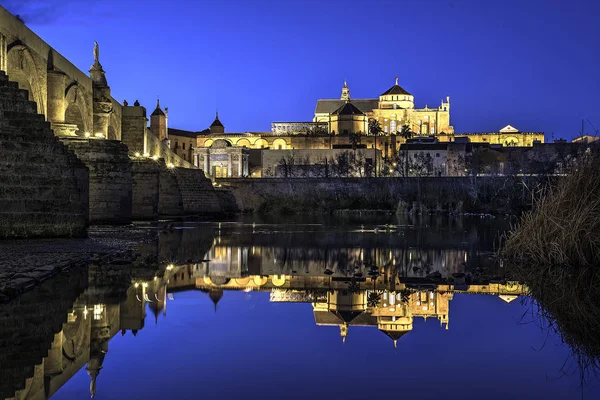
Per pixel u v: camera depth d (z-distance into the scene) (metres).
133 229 36.69
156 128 127.12
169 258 22.20
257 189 107.25
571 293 14.80
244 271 18.94
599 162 18.78
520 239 20.89
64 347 9.22
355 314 12.05
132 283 15.70
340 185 104.50
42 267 17.14
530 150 139.12
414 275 18.41
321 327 10.72
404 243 30.70
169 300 13.40
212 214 72.19
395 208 92.25
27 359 8.57
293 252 25.41
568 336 10.16
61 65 41.62
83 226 26.50
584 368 8.25
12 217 24.95
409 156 140.00
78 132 44.97
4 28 31.17
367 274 18.45
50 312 11.80
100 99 51.06
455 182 94.38
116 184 37.66
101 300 13.13
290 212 94.00
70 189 25.98
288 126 198.38
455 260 22.55
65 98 41.59
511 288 15.69
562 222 18.95
